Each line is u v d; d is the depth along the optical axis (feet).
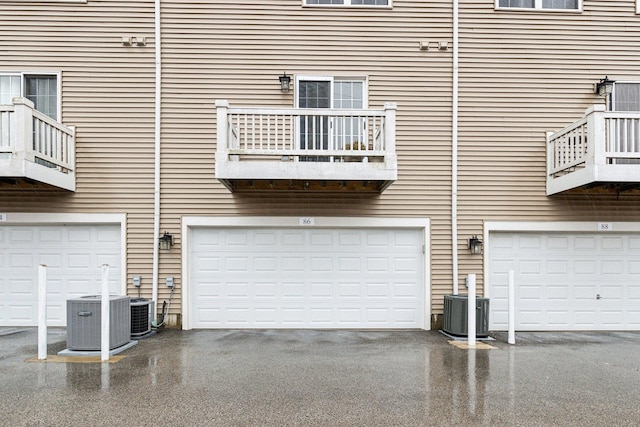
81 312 20.47
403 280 27.17
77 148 26.45
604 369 18.71
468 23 27.58
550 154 26.99
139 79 26.76
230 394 15.35
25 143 21.86
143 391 15.56
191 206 26.63
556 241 27.58
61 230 26.81
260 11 27.12
